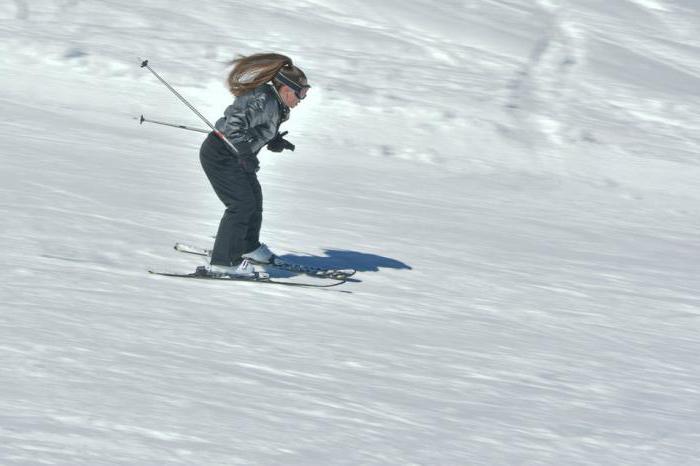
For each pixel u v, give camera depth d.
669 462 6.73
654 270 16.59
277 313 10.03
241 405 6.82
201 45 34.56
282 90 10.99
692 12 52.31
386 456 6.16
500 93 35.31
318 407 7.02
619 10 50.69
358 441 6.38
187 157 22.55
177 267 11.60
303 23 39.38
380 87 33.56
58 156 19.28
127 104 29.20
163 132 26.69
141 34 35.16
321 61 35.44
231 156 11.16
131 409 6.39
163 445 5.81
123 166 19.45
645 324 12.03
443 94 33.72
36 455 5.39
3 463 5.21
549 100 35.75
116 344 8.02
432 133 30.44
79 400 6.44
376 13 42.31
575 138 32.28
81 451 5.55
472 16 44.91
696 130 35.53
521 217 21.83
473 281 13.23
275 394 7.20
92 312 9.02
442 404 7.52
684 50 46.12
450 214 20.42
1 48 31.27
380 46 38.62
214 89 31.23
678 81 41.22
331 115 30.47
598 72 40.25
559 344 10.27
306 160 26.16
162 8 38.41
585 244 18.89
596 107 36.16
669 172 30.72
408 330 10.02
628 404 8.18
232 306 10.07
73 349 7.68
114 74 30.98
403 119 30.94
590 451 6.79
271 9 40.44
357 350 8.91
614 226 22.78
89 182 16.73
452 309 11.40
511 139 31.19
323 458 5.97
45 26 34.44
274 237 14.66
